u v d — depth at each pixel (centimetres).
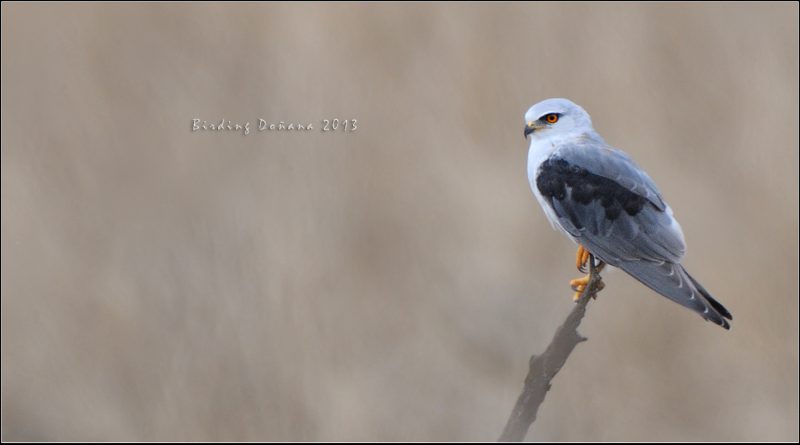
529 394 598
